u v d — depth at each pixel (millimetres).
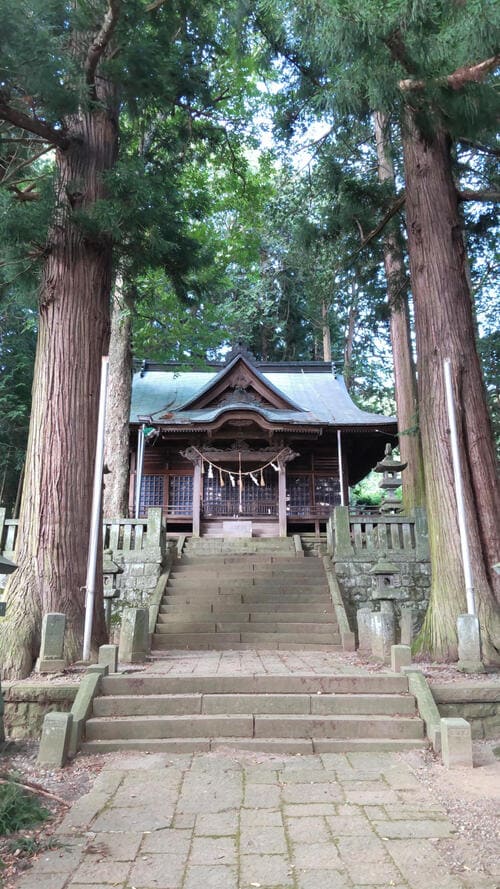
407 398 13719
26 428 17359
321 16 5629
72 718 4457
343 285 12078
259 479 17016
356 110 7297
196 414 16891
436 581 7090
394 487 10945
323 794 3635
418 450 13266
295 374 22156
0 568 4441
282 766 4137
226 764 4168
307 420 16203
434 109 6633
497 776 3916
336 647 8656
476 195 8438
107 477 13523
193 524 15805
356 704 4961
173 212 8672
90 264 7098
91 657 6125
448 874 2668
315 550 13430
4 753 4484
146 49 7051
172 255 9141
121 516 13344
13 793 3355
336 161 11031
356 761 4250
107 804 3484
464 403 7398
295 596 10133
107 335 7277
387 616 6582
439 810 3379
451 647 6590
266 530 16391
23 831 3123
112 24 6492
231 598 10148
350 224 10625
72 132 7324
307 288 12836
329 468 17500
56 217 6758
